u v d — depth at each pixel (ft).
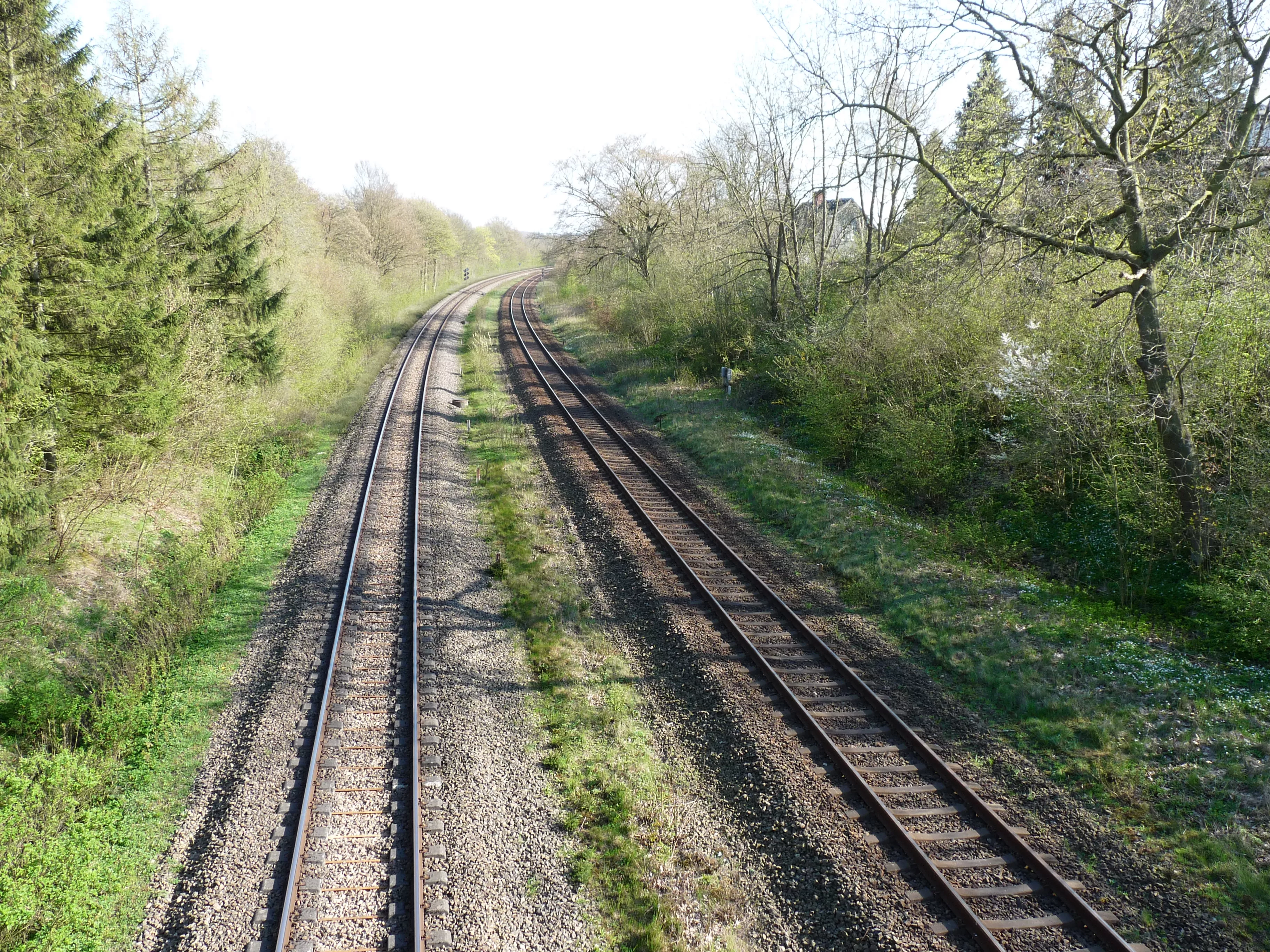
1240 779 24.16
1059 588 38.22
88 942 19.34
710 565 43.06
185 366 45.65
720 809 24.59
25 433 31.94
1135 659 30.91
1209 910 19.95
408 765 25.79
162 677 31.91
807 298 76.02
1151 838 22.56
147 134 55.26
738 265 85.25
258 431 60.34
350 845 22.25
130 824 23.71
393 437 69.00
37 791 22.95
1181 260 37.29
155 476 45.73
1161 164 38.34
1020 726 28.32
